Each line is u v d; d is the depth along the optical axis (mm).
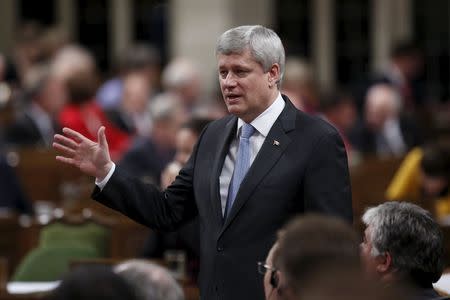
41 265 16062
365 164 24078
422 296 10195
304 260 7258
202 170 11289
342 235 7469
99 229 17203
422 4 38312
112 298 7191
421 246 10211
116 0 38250
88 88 25953
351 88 33188
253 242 10867
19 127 27328
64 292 7203
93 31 38562
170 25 36656
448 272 13898
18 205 21812
